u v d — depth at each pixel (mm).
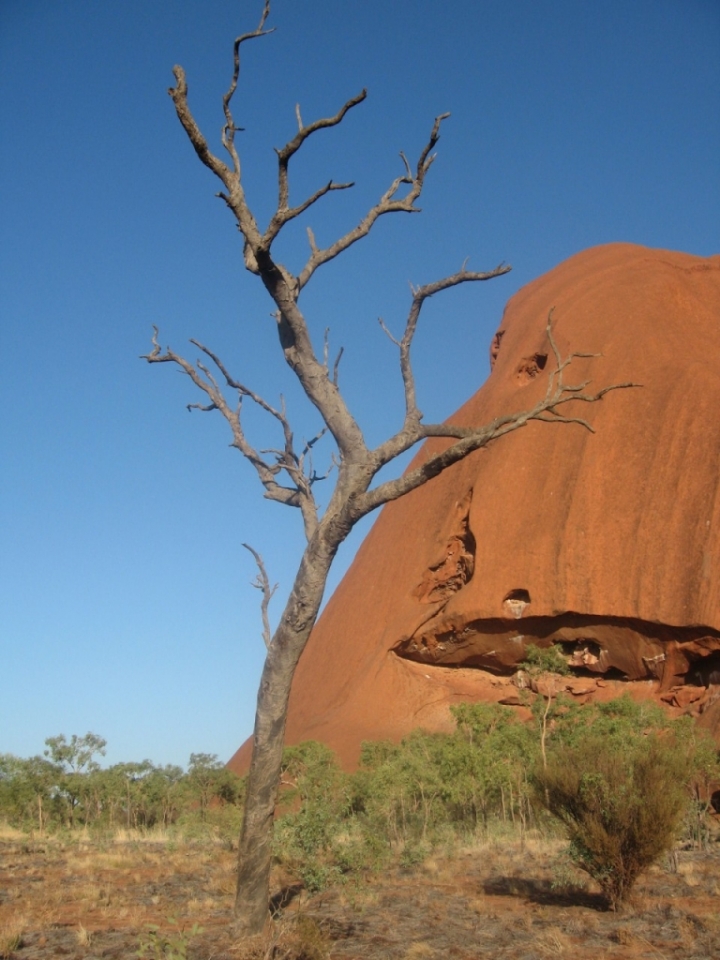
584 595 53594
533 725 36344
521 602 56406
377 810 23375
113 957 9688
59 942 10586
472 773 27047
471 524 60625
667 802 12789
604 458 57625
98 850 21500
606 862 12727
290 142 9742
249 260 10891
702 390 57812
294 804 30609
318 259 10898
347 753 54500
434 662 59906
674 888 14117
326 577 10133
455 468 67938
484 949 10258
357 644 64625
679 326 67438
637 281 72500
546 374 66062
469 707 38500
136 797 32156
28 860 19375
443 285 10539
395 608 64062
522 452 61688
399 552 67562
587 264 81125
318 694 64500
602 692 52688
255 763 10320
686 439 55906
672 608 50438
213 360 12156
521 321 77750
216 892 14430
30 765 31344
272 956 9531
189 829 25094
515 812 27406
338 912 12523
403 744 39500
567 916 12188
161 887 15102
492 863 17875
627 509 55156
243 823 10336
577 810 13344
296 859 14062
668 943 10461
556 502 57750
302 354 10523
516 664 57062
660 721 34469
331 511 10133
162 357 12297
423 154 10922
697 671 50812
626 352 63312
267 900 10344
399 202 11000
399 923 11773
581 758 13930
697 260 79062
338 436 10281
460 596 58562
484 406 69812
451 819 27938
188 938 9234
